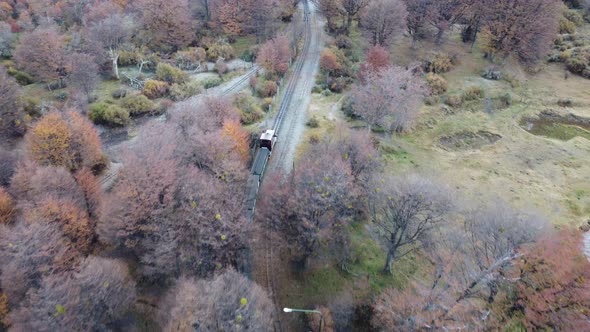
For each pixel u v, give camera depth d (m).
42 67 69.88
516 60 82.00
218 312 27.00
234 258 38.03
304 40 95.12
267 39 92.25
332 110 68.31
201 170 44.91
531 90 74.38
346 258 41.66
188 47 90.75
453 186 51.50
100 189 47.00
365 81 67.12
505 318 31.86
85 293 30.97
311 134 60.91
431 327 29.25
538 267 32.47
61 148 46.53
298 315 37.16
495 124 65.75
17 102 60.72
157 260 34.78
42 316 28.61
